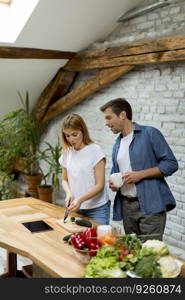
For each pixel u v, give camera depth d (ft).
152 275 5.33
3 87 17.24
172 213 13.42
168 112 13.20
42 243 7.13
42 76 17.47
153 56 12.87
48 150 19.21
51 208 9.52
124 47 14.08
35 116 19.47
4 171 19.38
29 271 9.16
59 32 14.92
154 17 13.44
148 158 8.56
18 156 19.30
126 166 8.83
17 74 16.75
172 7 12.66
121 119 8.56
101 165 8.67
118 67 14.60
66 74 17.44
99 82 15.70
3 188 19.17
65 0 13.19
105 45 15.48
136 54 13.58
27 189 19.40
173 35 12.62
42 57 15.84
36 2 13.00
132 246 5.89
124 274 5.44
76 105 17.97
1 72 16.30
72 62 16.76
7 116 17.62
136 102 14.55
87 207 8.84
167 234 13.70
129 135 8.80
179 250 13.05
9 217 8.73
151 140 8.54
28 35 14.67
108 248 5.77
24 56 15.39
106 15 14.56
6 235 7.55
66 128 8.55
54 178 17.76
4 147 18.97
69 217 8.73
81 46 16.26
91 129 17.16
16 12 14.34
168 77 13.05
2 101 18.11
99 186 8.49
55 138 19.42
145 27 13.89
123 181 8.40
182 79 12.55
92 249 6.19
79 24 14.70
